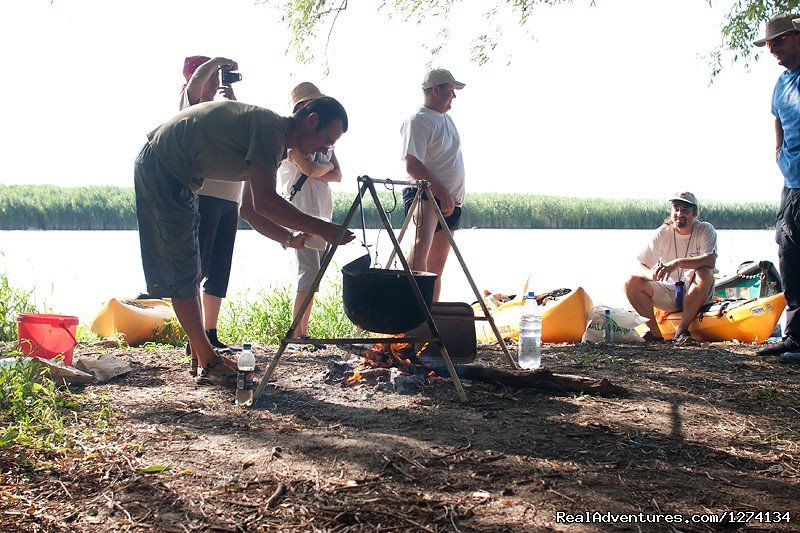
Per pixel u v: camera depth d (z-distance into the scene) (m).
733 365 5.80
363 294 4.32
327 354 6.01
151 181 4.44
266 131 4.22
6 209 28.14
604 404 4.42
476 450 3.50
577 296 7.20
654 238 7.50
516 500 2.94
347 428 3.83
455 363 5.21
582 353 6.48
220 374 4.79
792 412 4.37
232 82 5.71
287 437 3.67
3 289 7.48
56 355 4.86
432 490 3.02
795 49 5.86
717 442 3.74
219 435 3.69
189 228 4.55
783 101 5.94
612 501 2.95
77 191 31.45
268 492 2.98
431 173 6.20
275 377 5.04
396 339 4.44
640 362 5.97
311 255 6.39
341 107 4.35
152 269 4.61
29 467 3.18
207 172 4.44
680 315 7.46
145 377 4.98
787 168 5.95
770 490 3.11
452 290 11.46
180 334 7.20
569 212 39.09
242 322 8.24
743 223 43.84
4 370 4.20
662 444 3.69
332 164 6.39
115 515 2.77
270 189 4.22
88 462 3.28
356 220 27.53
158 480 3.08
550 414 4.16
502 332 7.36
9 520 2.70
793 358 5.94
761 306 7.09
